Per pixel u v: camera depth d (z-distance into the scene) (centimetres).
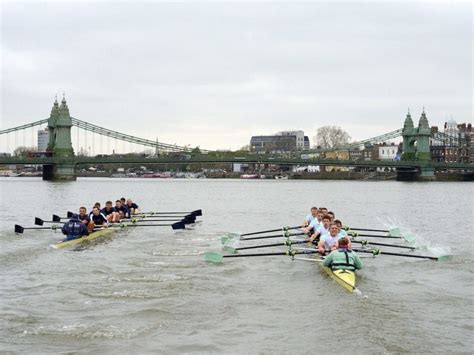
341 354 1495
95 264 2598
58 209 6419
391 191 11838
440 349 1536
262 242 3478
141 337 1608
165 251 2995
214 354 1492
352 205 7569
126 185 14738
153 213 4684
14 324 1705
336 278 2250
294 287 2173
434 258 2659
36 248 3061
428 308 1905
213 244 3278
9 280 2259
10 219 5153
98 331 1650
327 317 1794
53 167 15625
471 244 3528
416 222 5203
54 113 16212
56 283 2205
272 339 1600
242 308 1889
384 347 1542
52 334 1625
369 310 1872
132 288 2125
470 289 2178
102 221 3653
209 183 17350
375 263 2681
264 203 7888
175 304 1920
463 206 7438
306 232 3259
